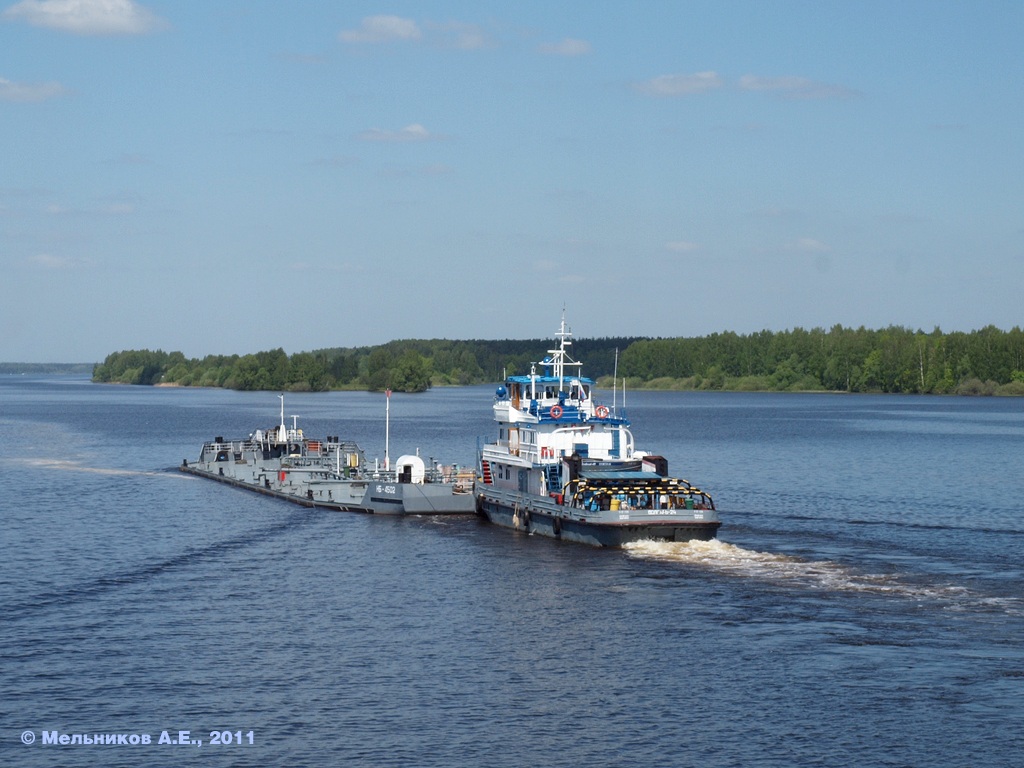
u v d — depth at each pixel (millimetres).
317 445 145375
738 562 79625
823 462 162250
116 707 51656
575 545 87250
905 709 51188
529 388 100938
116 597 71188
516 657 58656
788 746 47688
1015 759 46344
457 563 81375
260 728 49469
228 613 67188
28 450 189000
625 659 58188
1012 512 107312
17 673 55938
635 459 93375
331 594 72062
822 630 62531
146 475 146625
